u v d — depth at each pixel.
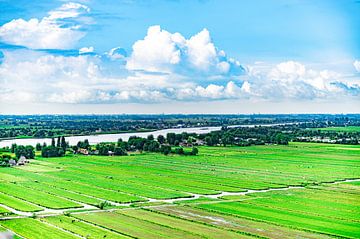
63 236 179.75
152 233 184.75
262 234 185.12
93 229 190.00
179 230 189.50
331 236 184.12
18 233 184.00
